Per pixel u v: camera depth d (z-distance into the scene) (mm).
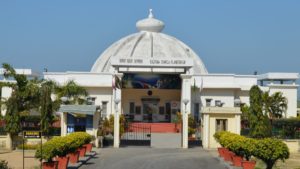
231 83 62469
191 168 30891
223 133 36312
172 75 57844
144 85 58000
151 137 48312
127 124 53406
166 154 38781
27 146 42000
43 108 43094
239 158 31219
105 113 60688
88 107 42219
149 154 38531
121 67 53656
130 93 62344
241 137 31906
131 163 32750
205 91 62188
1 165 22375
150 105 62531
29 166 31984
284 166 34969
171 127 56062
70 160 31672
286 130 50281
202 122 45938
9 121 42531
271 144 28188
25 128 45938
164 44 69812
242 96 63625
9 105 42781
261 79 67062
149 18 74438
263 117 46125
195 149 43125
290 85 63219
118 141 44062
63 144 28234
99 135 43438
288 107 63094
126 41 71500
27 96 42844
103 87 60906
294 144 46125
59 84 55562
